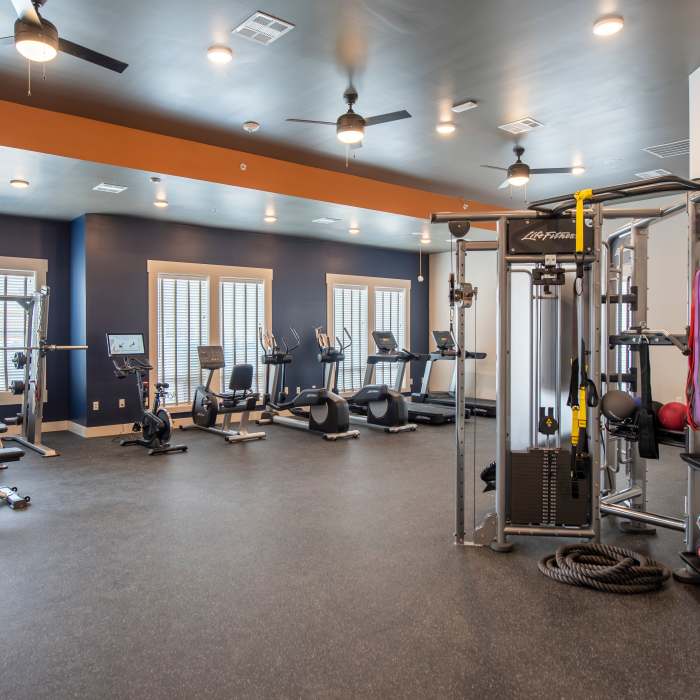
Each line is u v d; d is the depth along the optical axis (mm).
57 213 6969
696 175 4008
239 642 2326
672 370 7074
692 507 3021
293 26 3449
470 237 8766
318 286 9203
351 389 9656
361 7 3256
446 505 4211
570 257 3252
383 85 4297
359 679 2072
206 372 8039
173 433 7277
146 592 2789
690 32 3535
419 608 2613
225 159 5504
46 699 1969
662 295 7164
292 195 5996
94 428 7062
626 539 3572
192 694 1990
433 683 2047
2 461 4195
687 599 2707
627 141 5605
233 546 3398
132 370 6527
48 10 3262
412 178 6902
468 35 3570
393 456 5891
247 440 6750
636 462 3922
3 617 2549
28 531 3678
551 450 3352
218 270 8078
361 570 3043
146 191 5820
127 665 2170
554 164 6344
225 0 3176
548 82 4258
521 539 3518
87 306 7023
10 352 7055
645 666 2148
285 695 1981
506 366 3324
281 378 8133
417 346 10633
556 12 3316
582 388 3135
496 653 2238
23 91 4395
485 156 6035
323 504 4234
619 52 3795
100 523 3832
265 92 4414
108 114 4867
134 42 3635
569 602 2674
